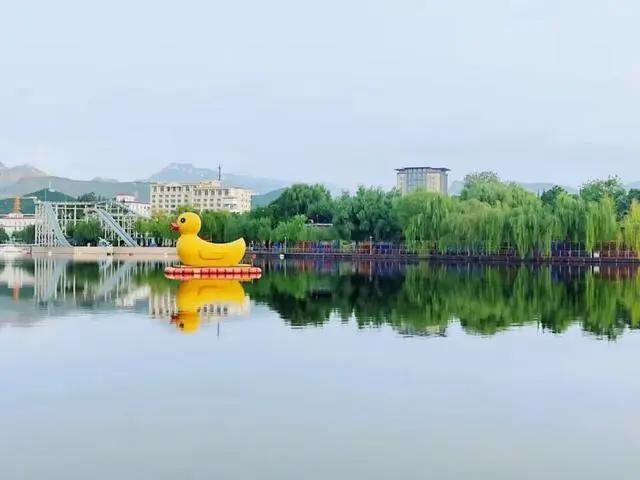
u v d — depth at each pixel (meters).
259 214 113.75
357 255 93.25
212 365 18.84
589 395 16.08
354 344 21.89
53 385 16.75
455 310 30.52
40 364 19.00
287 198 120.19
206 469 11.55
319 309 30.64
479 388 16.56
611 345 21.91
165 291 39.72
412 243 84.25
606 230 74.25
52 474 11.33
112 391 16.22
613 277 53.78
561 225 75.19
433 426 13.80
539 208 77.44
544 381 17.31
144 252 111.12
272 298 35.53
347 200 102.62
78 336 23.42
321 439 13.00
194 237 53.41
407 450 12.46
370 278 51.88
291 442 12.84
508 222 77.69
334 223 98.56
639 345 21.91
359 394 15.98
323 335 23.56
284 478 11.17
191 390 16.30
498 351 20.86
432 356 20.19
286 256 100.81
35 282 47.12
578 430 13.63
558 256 79.38
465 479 11.19
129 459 12.00
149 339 22.81
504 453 12.34
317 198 120.06
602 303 33.66
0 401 15.45
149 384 16.86
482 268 68.38
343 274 57.50
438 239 83.06
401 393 16.14
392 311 30.08
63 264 77.56
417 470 11.55
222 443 12.79
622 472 11.51
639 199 107.69
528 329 25.09
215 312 29.58
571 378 17.66
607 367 18.84
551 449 12.57
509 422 14.05
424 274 57.62
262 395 15.94
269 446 12.63
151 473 11.38
